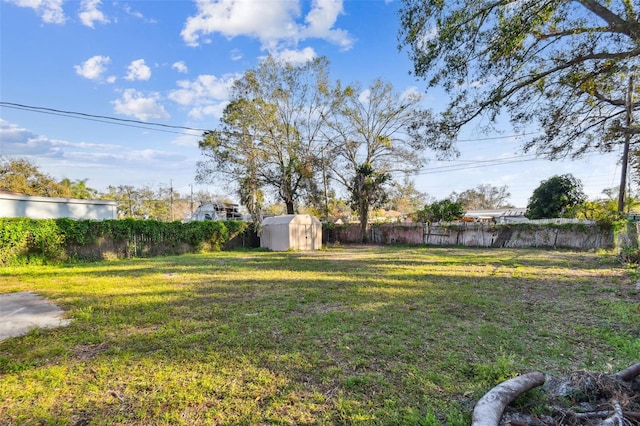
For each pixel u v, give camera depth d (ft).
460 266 29.96
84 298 17.46
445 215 61.11
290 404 7.02
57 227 34.96
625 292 17.93
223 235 53.06
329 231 68.49
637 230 32.65
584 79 20.33
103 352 10.12
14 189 65.16
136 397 7.38
